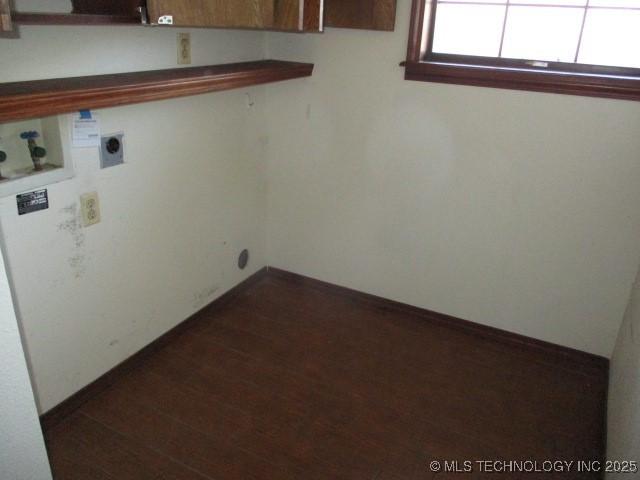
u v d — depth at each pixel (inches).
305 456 70.1
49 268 67.7
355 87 96.0
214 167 94.6
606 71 79.9
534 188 87.4
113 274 78.4
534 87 81.8
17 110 50.8
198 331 97.7
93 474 65.9
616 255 84.9
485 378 88.1
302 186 108.9
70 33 63.6
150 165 80.0
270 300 110.3
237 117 97.5
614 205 82.6
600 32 79.4
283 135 106.7
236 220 105.1
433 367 90.5
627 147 79.0
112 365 82.4
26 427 44.1
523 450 72.8
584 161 82.4
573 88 79.1
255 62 96.3
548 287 92.0
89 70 67.2
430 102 90.6
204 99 87.8
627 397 64.9
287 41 99.0
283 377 85.9
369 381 86.0
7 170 62.2
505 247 93.2
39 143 65.7
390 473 68.1
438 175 94.4
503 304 97.0
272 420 76.3
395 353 93.9
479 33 87.3
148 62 75.6
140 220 80.8
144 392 81.0
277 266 118.9
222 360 89.6
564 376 89.5
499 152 88.0
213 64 88.3
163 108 79.7
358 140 99.3
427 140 93.1
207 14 62.0
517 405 81.9
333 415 77.9
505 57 86.7
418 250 101.4
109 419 75.1
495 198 91.0
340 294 113.3
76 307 73.4
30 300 66.3
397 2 87.1
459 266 98.6
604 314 89.0
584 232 86.0
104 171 72.2
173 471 66.9
